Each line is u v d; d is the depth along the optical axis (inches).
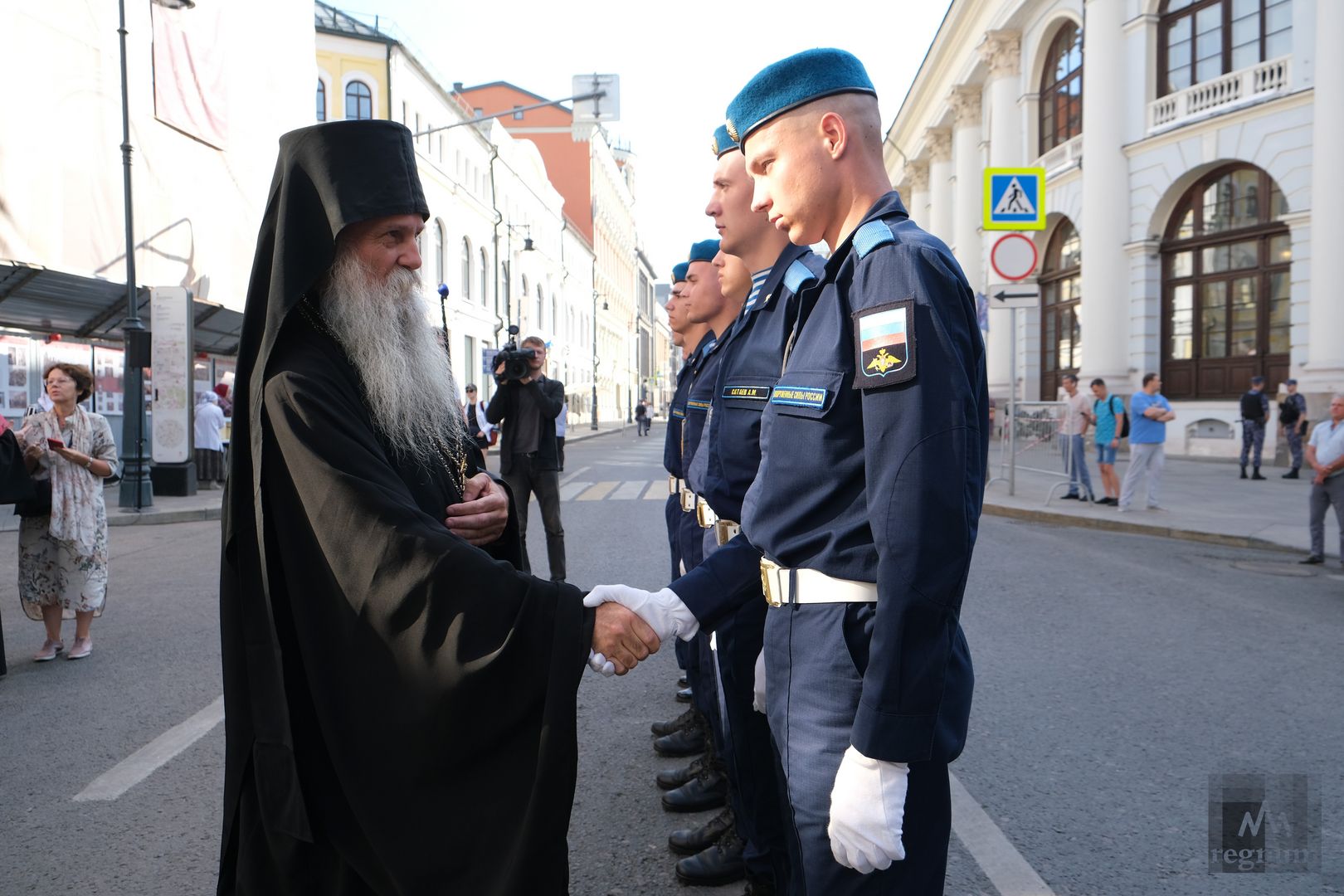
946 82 1116.5
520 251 1556.3
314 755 63.8
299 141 68.1
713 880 105.4
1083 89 757.9
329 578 62.4
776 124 67.1
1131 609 235.1
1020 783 129.2
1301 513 405.7
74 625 233.8
